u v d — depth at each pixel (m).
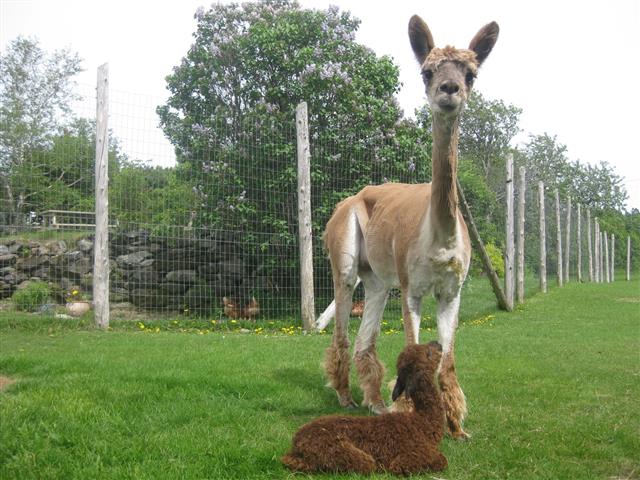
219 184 10.45
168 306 10.27
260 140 10.88
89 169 9.92
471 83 3.88
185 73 11.94
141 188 9.77
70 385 4.54
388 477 3.10
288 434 3.84
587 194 51.12
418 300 4.33
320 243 10.98
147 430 3.75
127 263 10.12
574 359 6.92
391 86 12.30
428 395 3.39
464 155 38.81
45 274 9.91
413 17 4.17
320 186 11.15
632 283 28.33
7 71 20.86
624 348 7.80
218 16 12.45
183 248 10.45
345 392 4.94
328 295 11.03
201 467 3.16
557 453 3.65
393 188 5.10
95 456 3.24
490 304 13.86
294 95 11.42
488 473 3.27
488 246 18.30
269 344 7.48
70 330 8.13
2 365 5.33
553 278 24.97
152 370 5.27
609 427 4.12
